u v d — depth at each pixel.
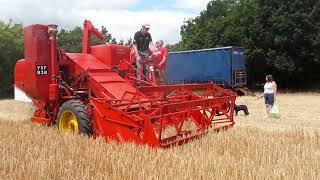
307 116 18.19
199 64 31.16
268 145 8.55
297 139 9.60
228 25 43.81
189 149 8.07
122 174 5.97
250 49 40.91
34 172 6.07
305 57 39.62
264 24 39.97
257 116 17.67
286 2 39.41
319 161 7.22
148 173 6.05
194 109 9.46
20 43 36.47
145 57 11.97
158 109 8.29
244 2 43.38
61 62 11.07
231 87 29.56
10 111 18.05
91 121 9.33
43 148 7.67
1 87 35.38
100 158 6.86
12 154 7.28
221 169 6.29
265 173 6.17
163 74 12.71
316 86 42.00
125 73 11.32
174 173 6.05
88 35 11.97
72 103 9.62
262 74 42.72
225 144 8.47
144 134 8.12
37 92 10.91
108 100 9.03
